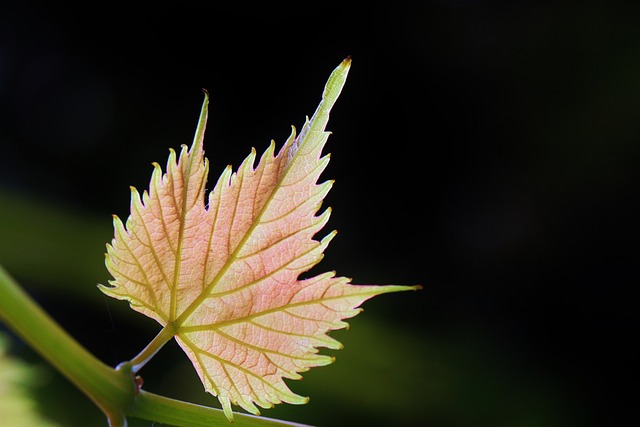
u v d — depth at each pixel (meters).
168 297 0.36
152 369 1.28
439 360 1.45
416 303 1.68
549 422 1.42
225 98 2.13
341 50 2.11
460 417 1.33
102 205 2.00
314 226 0.36
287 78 2.14
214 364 0.36
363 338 1.40
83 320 1.44
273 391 0.36
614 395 1.62
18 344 0.94
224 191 0.36
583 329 1.75
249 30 2.13
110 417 0.35
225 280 0.36
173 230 0.36
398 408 1.28
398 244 2.01
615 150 1.77
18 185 1.98
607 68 1.80
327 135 0.36
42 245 1.56
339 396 1.26
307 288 0.36
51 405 0.88
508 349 1.64
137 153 2.05
